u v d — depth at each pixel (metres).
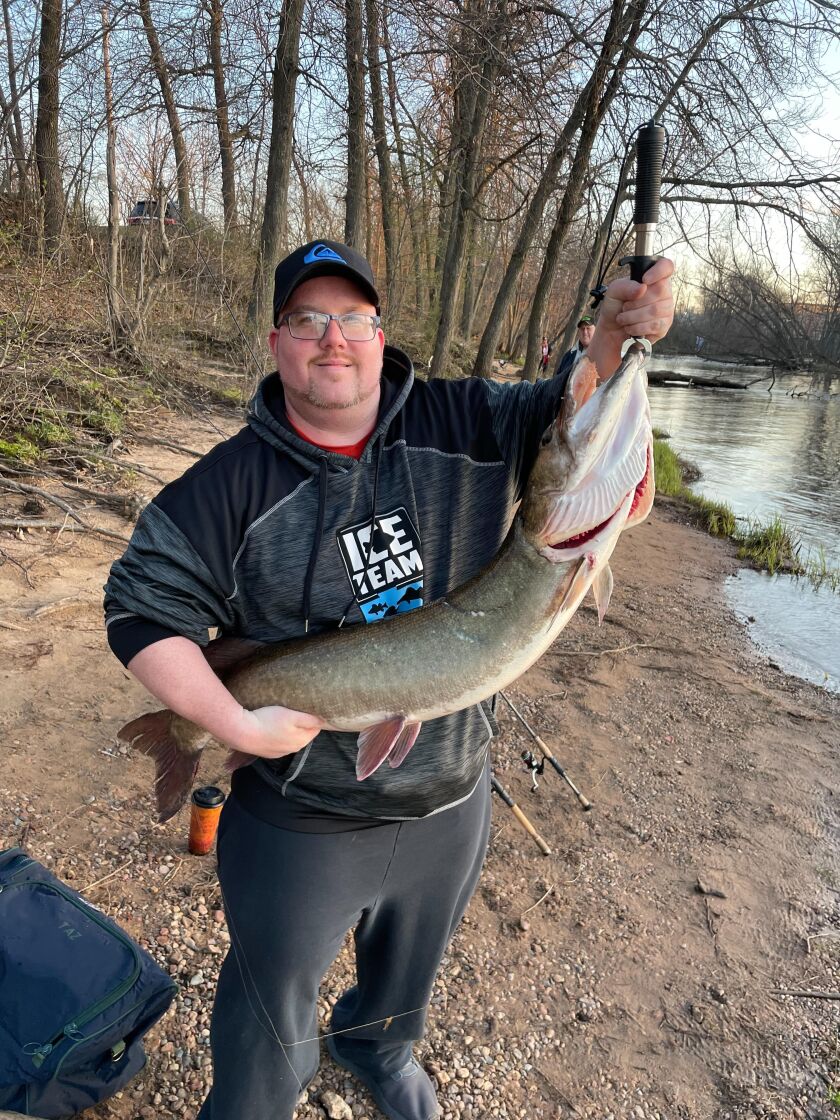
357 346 1.85
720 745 5.73
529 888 3.96
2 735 4.25
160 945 3.18
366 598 2.04
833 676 7.46
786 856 4.48
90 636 5.40
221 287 14.70
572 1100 2.90
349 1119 2.66
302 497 1.93
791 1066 3.14
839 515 15.48
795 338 41.81
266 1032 2.15
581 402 2.02
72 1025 2.39
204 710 1.82
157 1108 2.60
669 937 3.75
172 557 1.83
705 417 32.03
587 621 8.00
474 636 2.06
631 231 2.12
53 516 6.81
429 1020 3.12
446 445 2.07
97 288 11.83
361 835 2.09
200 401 11.76
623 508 2.03
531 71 13.91
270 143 13.38
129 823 3.81
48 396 8.66
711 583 10.16
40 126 13.98
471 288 35.53
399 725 2.03
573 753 5.32
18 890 2.74
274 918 2.05
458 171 17.12
